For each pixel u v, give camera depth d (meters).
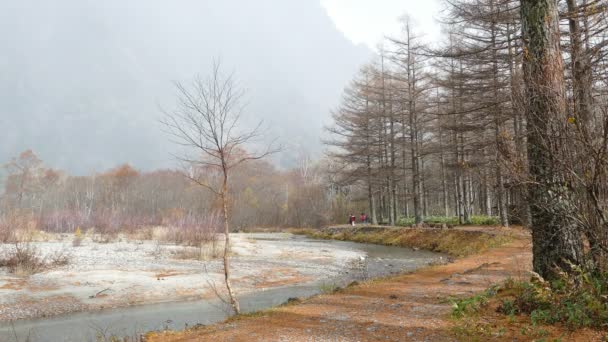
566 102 4.79
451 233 21.28
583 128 4.27
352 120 32.91
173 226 24.67
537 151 5.40
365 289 9.38
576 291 5.05
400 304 7.48
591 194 4.27
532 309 5.59
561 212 5.14
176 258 16.78
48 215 30.48
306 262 17.25
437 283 9.62
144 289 11.30
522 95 5.62
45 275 12.14
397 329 5.77
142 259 16.03
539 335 4.74
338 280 13.16
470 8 16.36
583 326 4.80
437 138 29.39
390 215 31.98
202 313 9.33
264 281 13.08
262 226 51.97
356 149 33.44
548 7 5.70
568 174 4.66
